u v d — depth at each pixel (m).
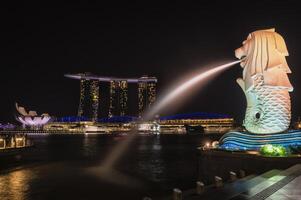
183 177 30.48
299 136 27.89
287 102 28.41
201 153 27.92
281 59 28.61
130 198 22.38
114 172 33.78
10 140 43.44
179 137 153.25
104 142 106.38
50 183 27.38
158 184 27.12
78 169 35.78
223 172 25.95
